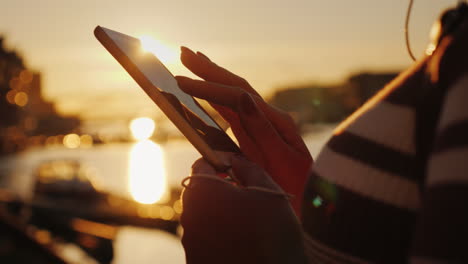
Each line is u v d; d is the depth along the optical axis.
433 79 0.50
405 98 0.56
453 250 0.40
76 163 24.66
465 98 0.43
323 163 0.66
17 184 39.84
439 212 0.42
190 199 0.70
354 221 0.59
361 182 0.58
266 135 0.88
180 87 0.84
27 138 108.62
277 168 0.90
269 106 0.96
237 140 0.97
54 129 127.31
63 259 6.55
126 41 0.85
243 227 0.67
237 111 0.85
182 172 51.62
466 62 0.45
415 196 0.55
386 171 0.56
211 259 0.68
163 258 13.84
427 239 0.43
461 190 0.41
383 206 0.56
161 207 16.70
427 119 0.51
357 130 0.60
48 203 14.70
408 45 0.79
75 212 15.42
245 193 0.68
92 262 12.64
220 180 0.70
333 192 0.61
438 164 0.44
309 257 0.66
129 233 16.00
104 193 21.84
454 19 0.52
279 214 0.67
